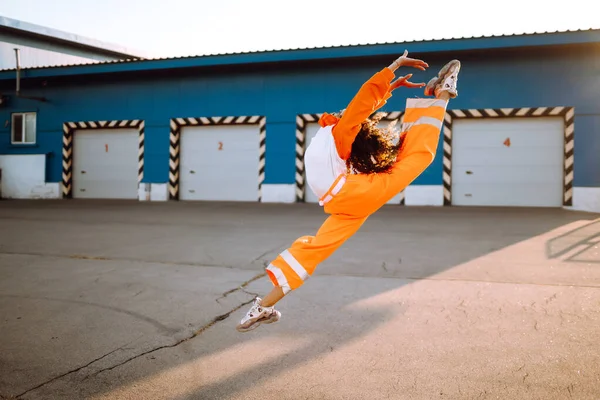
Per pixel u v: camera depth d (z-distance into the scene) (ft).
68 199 57.62
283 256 8.91
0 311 13.32
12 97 60.80
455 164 46.19
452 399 8.18
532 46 41.91
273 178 51.01
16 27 69.67
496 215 35.99
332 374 9.23
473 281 15.74
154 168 55.26
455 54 45.29
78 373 9.44
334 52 46.52
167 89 54.60
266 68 50.90
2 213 39.75
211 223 32.58
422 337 10.96
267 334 11.38
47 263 19.63
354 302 13.74
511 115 44.29
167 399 8.39
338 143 8.65
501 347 10.27
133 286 15.90
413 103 9.23
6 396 8.54
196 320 12.48
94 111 57.62
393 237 25.27
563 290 14.34
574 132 42.86
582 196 42.47
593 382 8.61
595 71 42.24
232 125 52.95
